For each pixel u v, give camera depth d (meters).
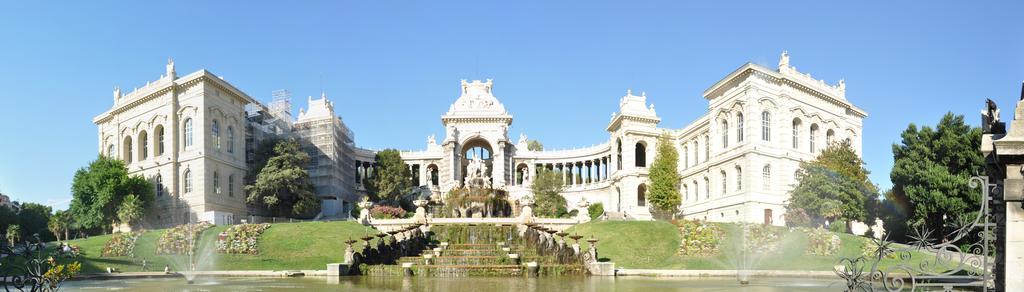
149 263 52.41
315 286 36.72
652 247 57.12
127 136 101.50
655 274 45.66
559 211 98.44
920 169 65.25
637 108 106.94
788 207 75.19
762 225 63.03
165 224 91.50
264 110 109.50
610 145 114.44
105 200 83.25
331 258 54.75
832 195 71.56
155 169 94.62
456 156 119.81
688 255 55.09
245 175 97.62
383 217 86.19
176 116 93.62
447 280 41.25
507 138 122.75
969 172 62.53
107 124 106.12
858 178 74.06
